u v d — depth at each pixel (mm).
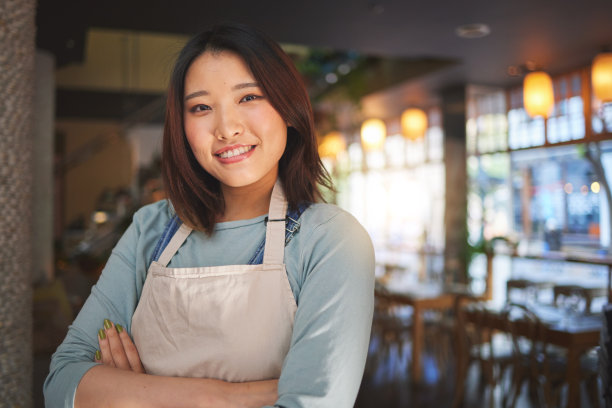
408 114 5844
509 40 4738
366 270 849
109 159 12195
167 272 902
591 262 5023
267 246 882
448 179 6570
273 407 749
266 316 851
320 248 857
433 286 5027
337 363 777
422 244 8195
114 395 832
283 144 929
